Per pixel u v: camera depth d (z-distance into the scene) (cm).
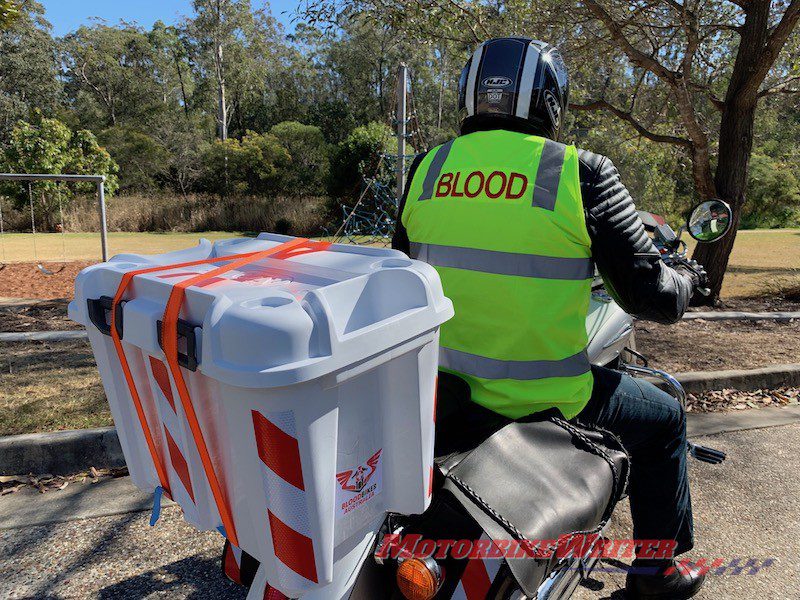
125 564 264
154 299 125
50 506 306
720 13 893
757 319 723
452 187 172
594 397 186
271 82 5319
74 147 2422
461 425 165
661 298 166
